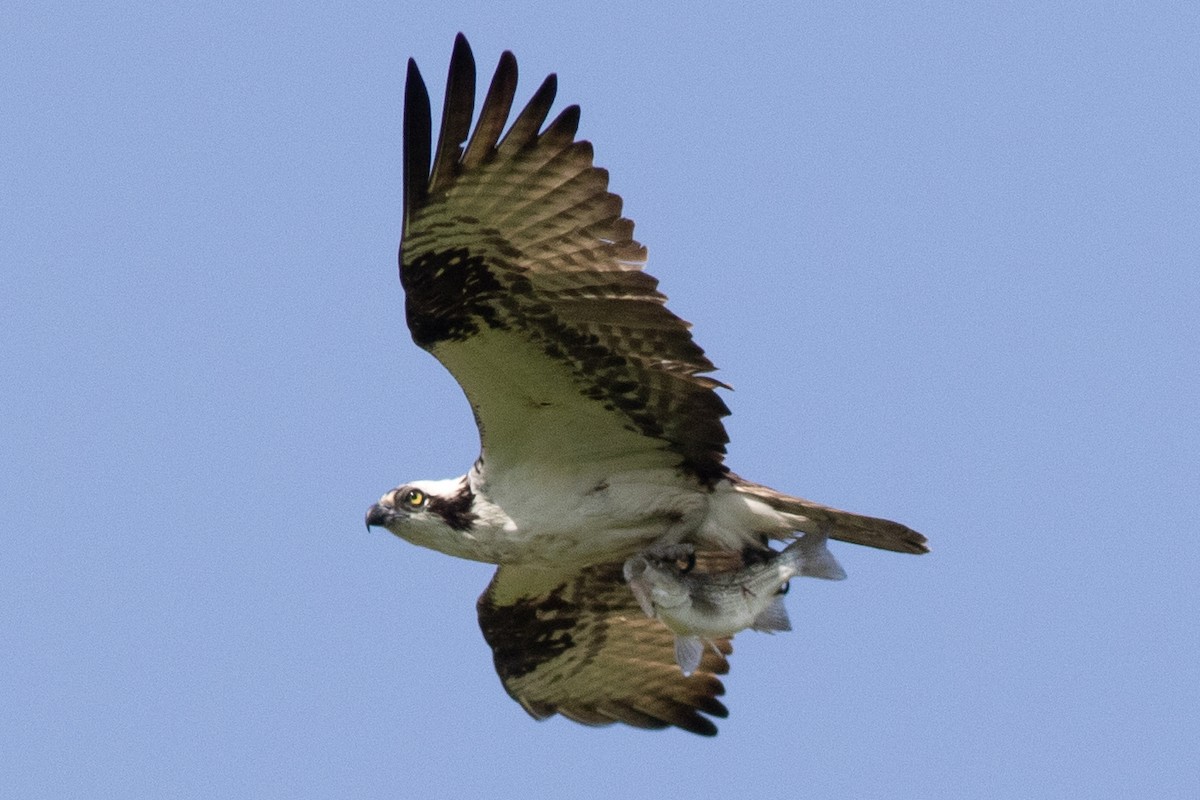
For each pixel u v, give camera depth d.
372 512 14.80
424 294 13.32
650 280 13.11
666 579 13.97
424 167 12.73
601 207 13.01
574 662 17.34
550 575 16.61
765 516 14.42
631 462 14.41
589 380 13.80
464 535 14.62
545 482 14.45
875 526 14.13
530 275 13.24
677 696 17.52
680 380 13.66
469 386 13.97
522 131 12.72
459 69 12.55
